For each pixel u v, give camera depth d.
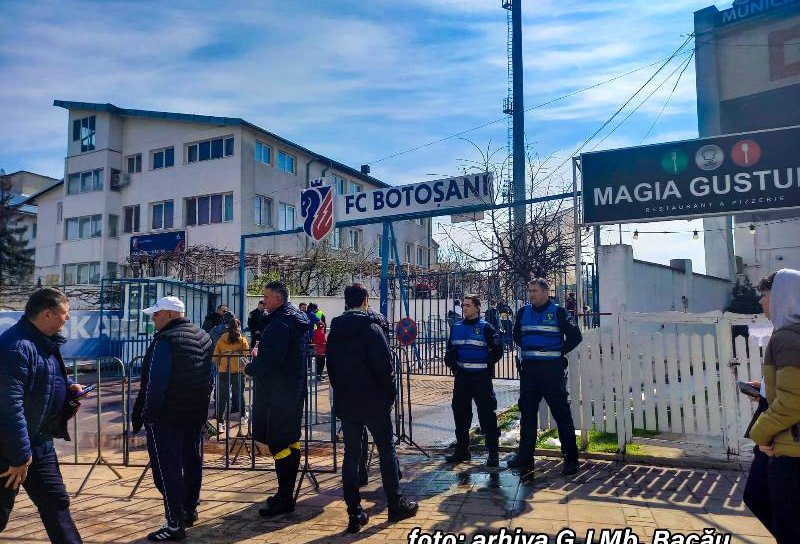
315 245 23.47
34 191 44.03
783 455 2.69
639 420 5.91
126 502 4.92
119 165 28.39
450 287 14.62
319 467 5.88
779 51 21.22
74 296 17.72
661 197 6.52
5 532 4.25
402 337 10.02
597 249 8.60
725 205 6.27
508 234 10.32
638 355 5.88
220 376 8.66
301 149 28.41
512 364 13.28
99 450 5.56
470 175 10.25
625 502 4.61
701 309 15.91
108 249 27.81
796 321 2.71
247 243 25.16
